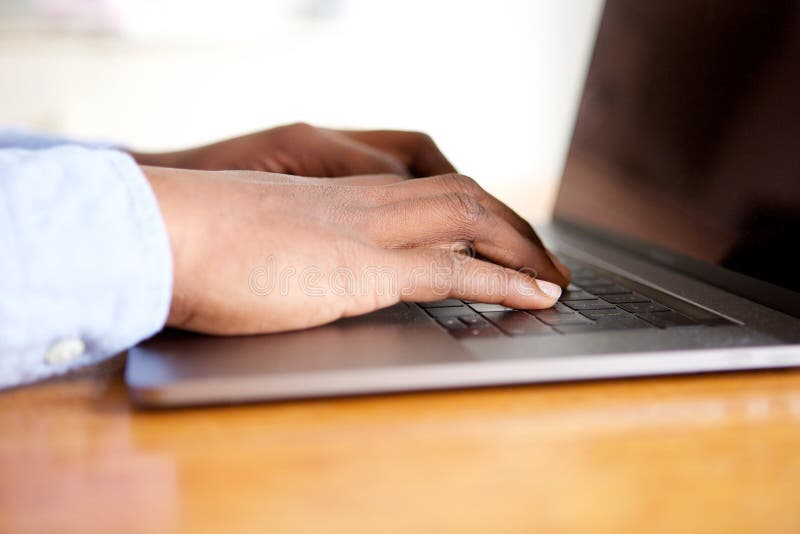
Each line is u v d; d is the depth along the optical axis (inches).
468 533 10.7
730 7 26.9
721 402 16.2
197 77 84.0
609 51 35.0
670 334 18.4
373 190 20.3
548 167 87.3
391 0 84.2
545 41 85.3
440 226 20.1
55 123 82.8
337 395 15.4
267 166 26.9
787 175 23.0
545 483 12.4
